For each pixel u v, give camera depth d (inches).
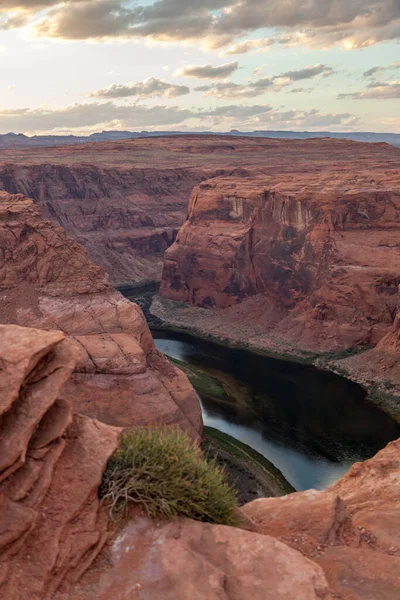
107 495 285.3
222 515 316.2
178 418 1333.7
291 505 367.2
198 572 250.2
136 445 317.7
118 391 1321.4
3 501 255.8
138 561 258.2
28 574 237.3
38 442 285.9
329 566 284.7
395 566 277.1
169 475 307.0
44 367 302.2
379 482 477.7
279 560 265.0
